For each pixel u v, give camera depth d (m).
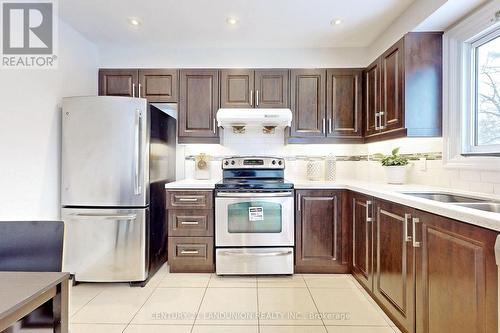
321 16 2.57
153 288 2.54
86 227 2.57
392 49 2.53
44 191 2.45
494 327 1.08
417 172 2.66
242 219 2.82
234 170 3.28
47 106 2.51
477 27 2.00
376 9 2.43
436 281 1.43
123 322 2.00
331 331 1.89
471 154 2.11
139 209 2.58
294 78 3.19
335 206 2.84
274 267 2.79
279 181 3.08
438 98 2.32
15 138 2.21
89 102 2.54
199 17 2.61
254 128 3.46
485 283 1.12
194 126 3.21
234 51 3.28
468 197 1.90
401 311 1.80
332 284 2.61
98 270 2.58
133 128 2.55
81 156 2.55
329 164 3.31
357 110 3.19
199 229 2.87
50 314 1.16
